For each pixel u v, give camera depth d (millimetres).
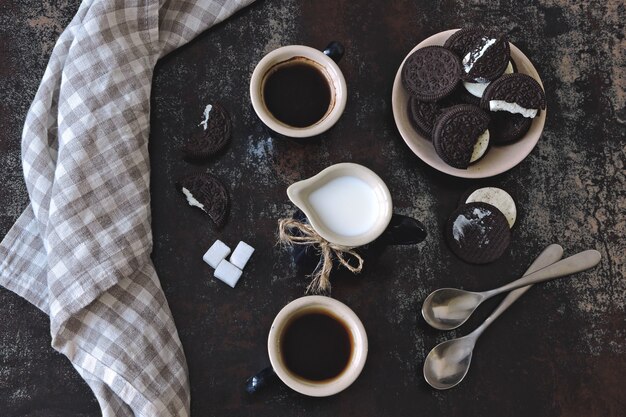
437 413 601
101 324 588
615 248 629
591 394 610
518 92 594
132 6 619
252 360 601
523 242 626
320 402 597
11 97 632
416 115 608
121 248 591
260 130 628
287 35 645
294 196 557
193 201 613
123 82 611
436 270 618
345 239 557
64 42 622
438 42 621
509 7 662
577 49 658
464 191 631
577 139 643
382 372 604
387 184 628
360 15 652
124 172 602
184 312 604
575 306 620
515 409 605
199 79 634
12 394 591
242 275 610
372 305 611
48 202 605
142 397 577
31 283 604
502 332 614
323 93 610
